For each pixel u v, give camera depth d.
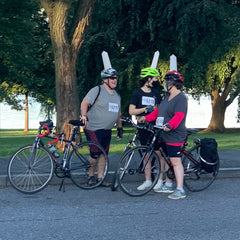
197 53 22.48
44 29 31.89
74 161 6.87
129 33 24.23
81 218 5.20
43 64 32.00
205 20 21.59
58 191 6.82
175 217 5.25
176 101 6.32
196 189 6.86
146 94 7.05
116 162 9.20
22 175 6.60
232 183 7.50
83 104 7.00
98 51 24.61
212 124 27.81
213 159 6.71
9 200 6.17
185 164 6.77
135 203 6.01
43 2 12.70
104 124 7.07
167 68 23.56
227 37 22.34
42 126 6.70
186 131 6.60
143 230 4.70
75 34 12.81
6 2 21.27
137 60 24.03
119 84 24.03
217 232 4.61
